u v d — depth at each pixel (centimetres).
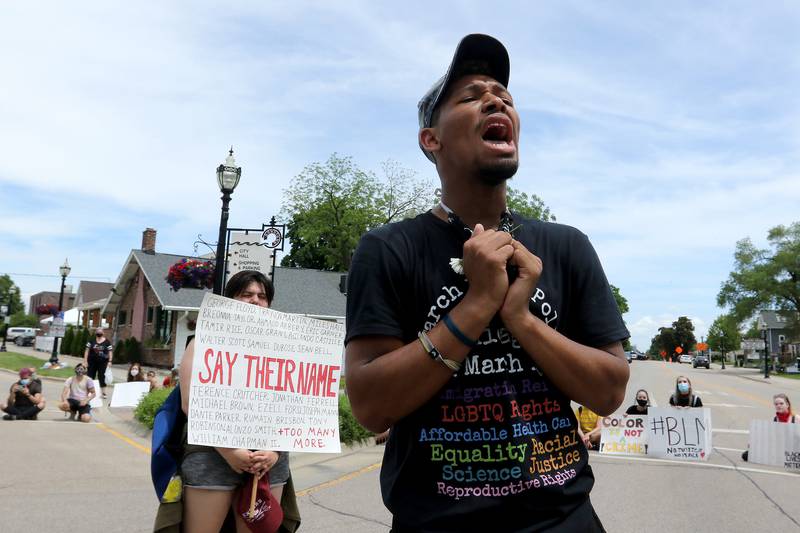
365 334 142
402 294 146
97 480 669
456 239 150
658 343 13825
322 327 308
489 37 154
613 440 961
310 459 848
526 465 134
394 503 140
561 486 137
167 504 286
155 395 1055
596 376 138
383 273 146
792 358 6894
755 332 8562
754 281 5325
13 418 1116
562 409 144
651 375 4034
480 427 136
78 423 1105
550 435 141
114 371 2436
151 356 2848
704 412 923
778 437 875
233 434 280
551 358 133
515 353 140
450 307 144
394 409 134
